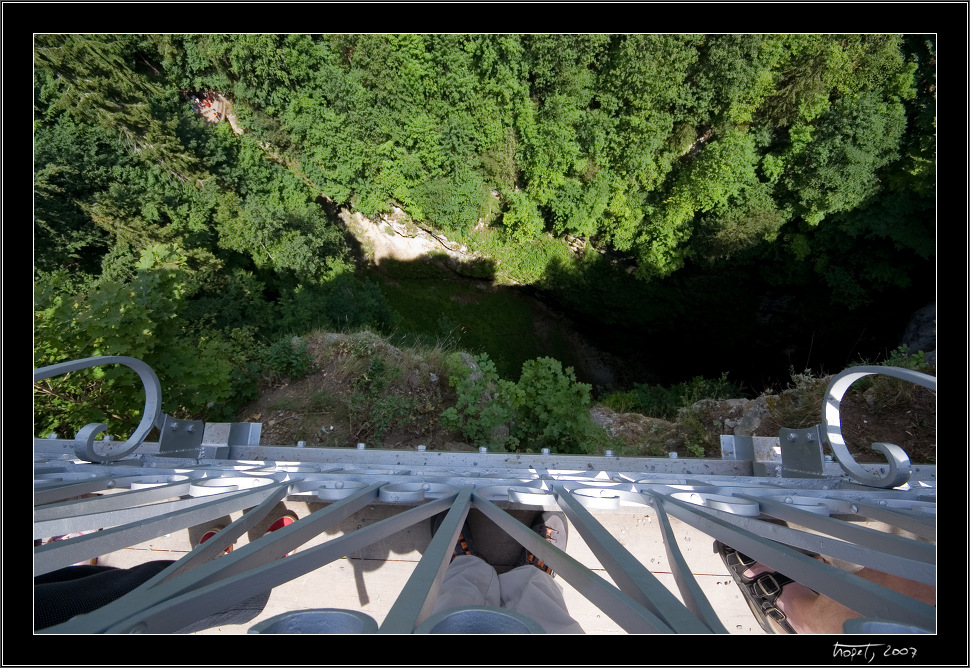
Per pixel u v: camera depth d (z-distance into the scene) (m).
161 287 4.68
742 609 1.80
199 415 5.23
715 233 15.87
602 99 14.40
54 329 4.07
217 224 14.81
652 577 0.86
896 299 16.45
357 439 5.07
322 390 5.63
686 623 0.72
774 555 0.97
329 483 1.79
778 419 5.38
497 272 19.06
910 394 4.90
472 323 19.05
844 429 4.87
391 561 1.81
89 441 2.08
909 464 1.80
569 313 20.06
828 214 15.11
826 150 13.84
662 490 1.81
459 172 16.42
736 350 19.17
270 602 1.79
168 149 13.74
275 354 5.98
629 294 18.58
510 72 14.20
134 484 1.79
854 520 1.75
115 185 12.89
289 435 5.18
